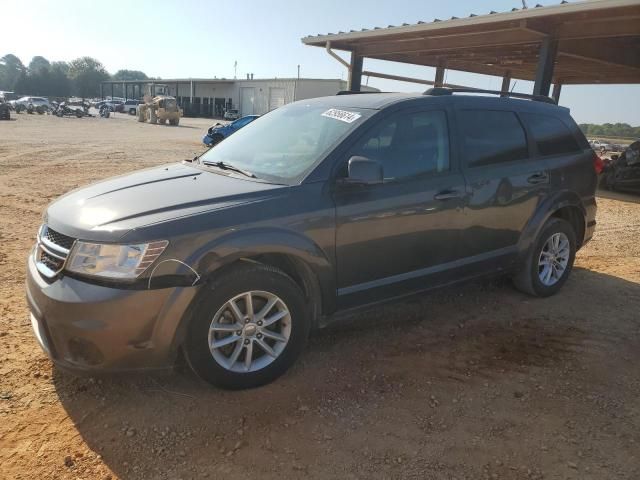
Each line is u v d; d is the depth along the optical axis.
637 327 4.50
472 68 18.58
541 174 4.75
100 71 128.12
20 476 2.51
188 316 3.02
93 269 2.84
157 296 2.86
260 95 63.09
